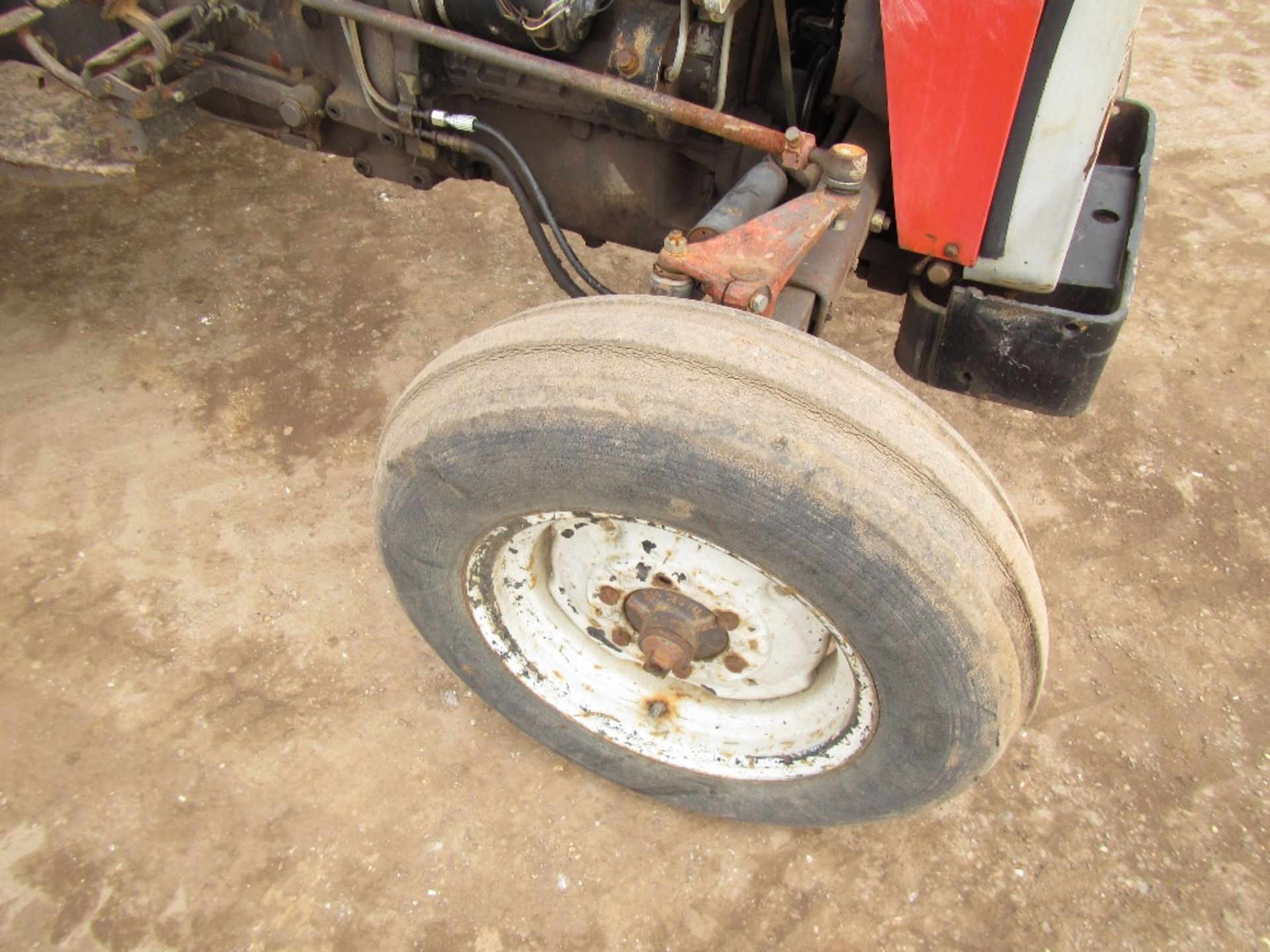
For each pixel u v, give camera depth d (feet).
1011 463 10.42
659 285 5.68
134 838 7.26
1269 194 14.11
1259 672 8.75
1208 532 9.84
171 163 13.20
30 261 11.71
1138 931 7.19
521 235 12.65
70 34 8.78
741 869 7.40
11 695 8.00
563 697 7.14
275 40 8.23
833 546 4.85
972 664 5.11
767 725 6.80
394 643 8.53
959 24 5.53
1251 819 7.79
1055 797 7.88
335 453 9.99
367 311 11.46
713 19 6.31
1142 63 16.98
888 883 7.38
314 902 7.04
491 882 7.22
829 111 7.94
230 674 8.25
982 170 6.07
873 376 5.24
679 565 6.09
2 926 6.79
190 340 10.96
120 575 8.84
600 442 4.99
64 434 9.92
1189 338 11.89
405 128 8.01
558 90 7.60
